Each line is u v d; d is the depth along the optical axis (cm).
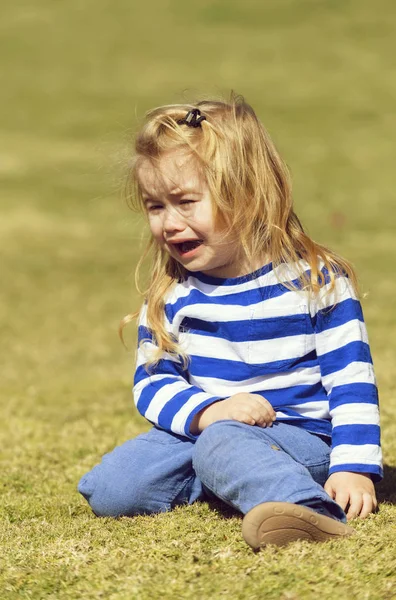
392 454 545
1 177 2397
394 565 337
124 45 4153
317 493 371
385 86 3459
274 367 433
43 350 1065
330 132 2894
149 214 448
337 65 3775
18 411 774
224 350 439
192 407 423
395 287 1358
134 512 438
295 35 4238
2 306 1311
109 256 1664
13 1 4894
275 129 2939
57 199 2186
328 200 2175
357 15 4484
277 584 326
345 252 1667
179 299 453
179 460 430
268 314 434
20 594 338
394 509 423
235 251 440
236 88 3462
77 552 379
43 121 3058
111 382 887
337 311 434
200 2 4800
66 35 4316
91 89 3472
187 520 413
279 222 445
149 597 323
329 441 435
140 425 697
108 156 605
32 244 1767
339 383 427
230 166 434
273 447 403
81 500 486
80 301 1342
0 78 3647
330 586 323
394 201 2148
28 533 421
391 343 991
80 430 687
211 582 331
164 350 450
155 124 441
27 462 591
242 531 363
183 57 3966
